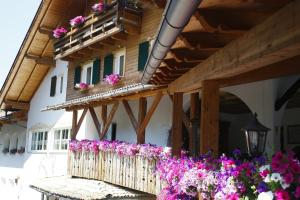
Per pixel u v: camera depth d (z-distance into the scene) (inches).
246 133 206.5
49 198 642.2
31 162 798.5
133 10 496.1
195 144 335.0
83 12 703.1
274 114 305.7
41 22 699.4
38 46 734.5
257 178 147.9
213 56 203.9
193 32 171.3
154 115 462.9
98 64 593.3
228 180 159.2
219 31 157.0
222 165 176.4
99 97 462.0
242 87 334.3
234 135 510.6
